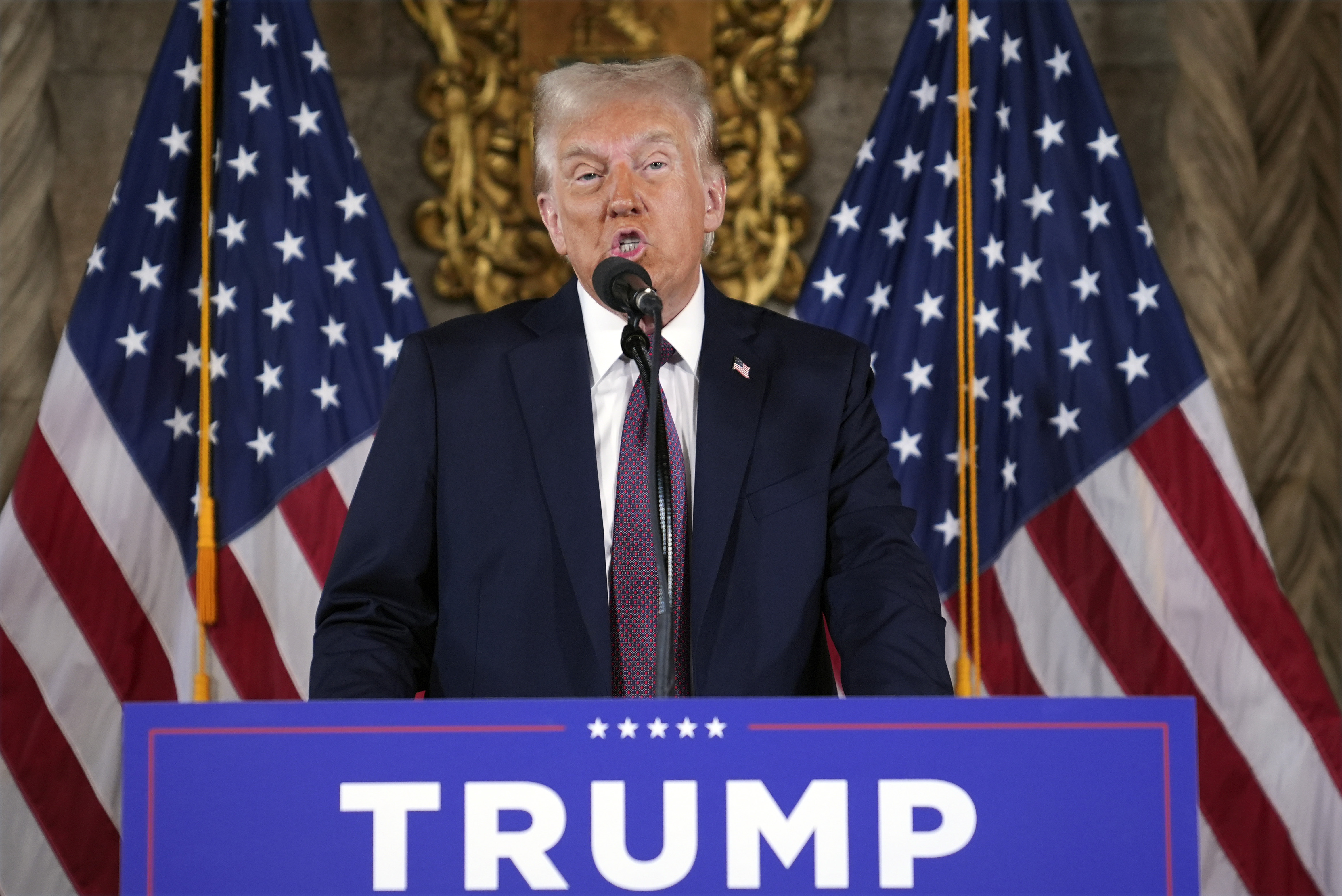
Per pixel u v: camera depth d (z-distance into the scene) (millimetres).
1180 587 17109
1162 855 5465
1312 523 18719
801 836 5445
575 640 7965
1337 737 16766
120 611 16984
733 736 5484
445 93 19391
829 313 17859
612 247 8664
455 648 8133
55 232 19234
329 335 17547
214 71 18172
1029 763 5492
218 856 5418
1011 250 17891
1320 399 19000
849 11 19906
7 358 18641
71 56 19703
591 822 5441
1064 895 5441
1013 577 17406
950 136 18031
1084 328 17672
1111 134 18016
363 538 8344
